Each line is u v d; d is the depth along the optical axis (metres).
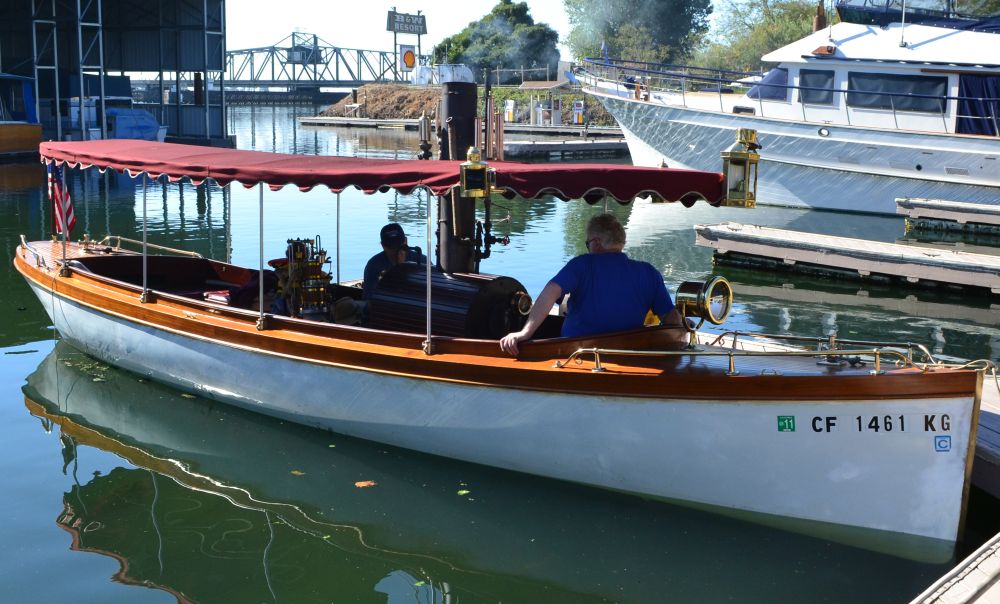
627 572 5.25
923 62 19.16
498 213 21.11
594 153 38.47
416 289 6.67
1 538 5.52
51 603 4.80
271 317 6.99
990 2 19.14
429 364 6.19
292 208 20.97
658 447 5.70
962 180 19.25
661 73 23.97
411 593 5.02
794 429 5.35
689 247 16.98
